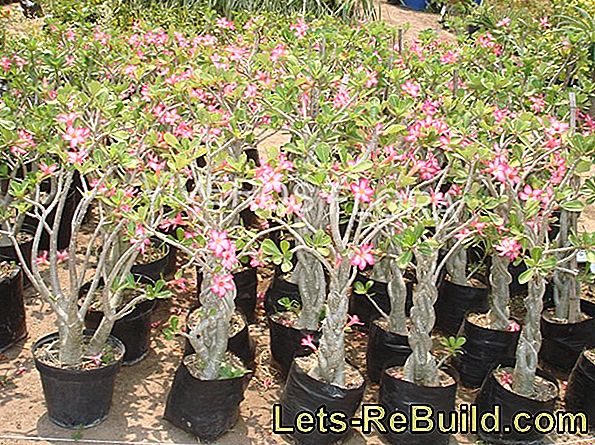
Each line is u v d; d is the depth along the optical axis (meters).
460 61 3.69
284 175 2.28
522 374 2.46
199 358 2.39
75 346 2.31
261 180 2.18
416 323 2.40
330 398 2.31
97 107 2.37
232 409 2.36
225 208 2.57
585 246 2.28
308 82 2.73
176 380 2.38
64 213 3.41
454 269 3.12
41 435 2.30
